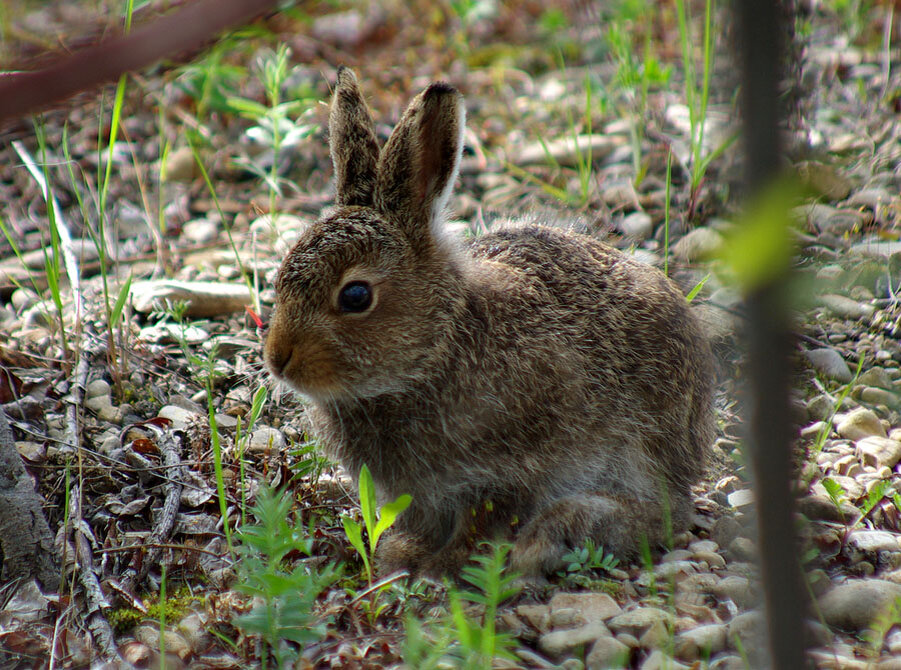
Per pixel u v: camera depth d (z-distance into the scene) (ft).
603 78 51.31
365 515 22.56
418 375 24.41
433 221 24.76
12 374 31.50
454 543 25.11
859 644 20.63
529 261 26.99
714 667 19.60
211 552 24.31
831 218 37.04
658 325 26.99
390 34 56.08
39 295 37.68
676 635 20.77
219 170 46.42
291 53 52.42
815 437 29.78
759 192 8.84
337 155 25.76
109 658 21.17
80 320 33.99
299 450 27.58
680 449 27.17
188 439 30.09
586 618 21.85
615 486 26.32
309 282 23.43
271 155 46.83
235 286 38.29
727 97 9.69
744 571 23.94
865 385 32.17
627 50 45.96
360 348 23.71
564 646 20.88
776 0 8.75
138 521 26.91
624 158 44.83
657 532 25.90
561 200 41.93
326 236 23.95
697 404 27.73
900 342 33.73
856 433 29.96
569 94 50.60
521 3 59.00
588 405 25.66
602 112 47.78
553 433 25.17
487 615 20.47
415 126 24.11
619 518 25.35
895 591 21.59
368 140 25.55
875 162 40.22
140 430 30.45
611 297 26.89
